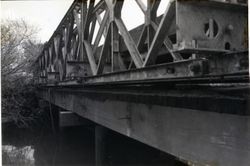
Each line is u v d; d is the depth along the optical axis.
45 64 16.89
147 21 4.93
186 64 3.34
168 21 3.77
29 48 18.31
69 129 18.64
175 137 4.54
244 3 3.21
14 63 16.36
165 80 3.81
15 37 15.62
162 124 4.92
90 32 8.13
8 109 16.31
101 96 8.09
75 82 8.03
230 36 3.15
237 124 3.35
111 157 11.76
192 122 4.11
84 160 13.35
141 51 5.90
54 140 17.17
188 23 2.95
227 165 3.47
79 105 10.73
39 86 19.56
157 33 3.95
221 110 3.43
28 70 18.95
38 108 19.95
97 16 7.82
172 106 4.46
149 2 4.85
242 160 3.27
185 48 2.90
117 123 6.99
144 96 5.35
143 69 4.35
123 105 6.64
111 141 11.98
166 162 10.41
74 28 10.63
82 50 8.35
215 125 3.67
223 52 3.07
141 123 5.73
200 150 3.95
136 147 11.81
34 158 13.76
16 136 16.73
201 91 3.84
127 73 4.91
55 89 14.69
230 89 3.41
